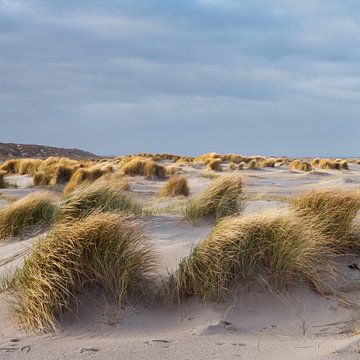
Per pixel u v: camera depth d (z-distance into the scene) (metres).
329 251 5.75
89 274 4.60
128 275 4.62
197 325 4.24
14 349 3.70
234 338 3.94
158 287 4.82
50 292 4.29
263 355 3.56
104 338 3.95
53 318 4.17
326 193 6.62
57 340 3.90
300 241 5.09
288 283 4.91
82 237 4.65
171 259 5.50
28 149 62.97
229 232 4.98
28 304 4.26
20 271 4.86
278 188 17.12
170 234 6.91
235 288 4.79
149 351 3.64
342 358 3.39
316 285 4.92
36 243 5.08
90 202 7.63
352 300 4.81
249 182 20.39
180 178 13.63
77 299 4.38
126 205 8.11
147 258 4.97
